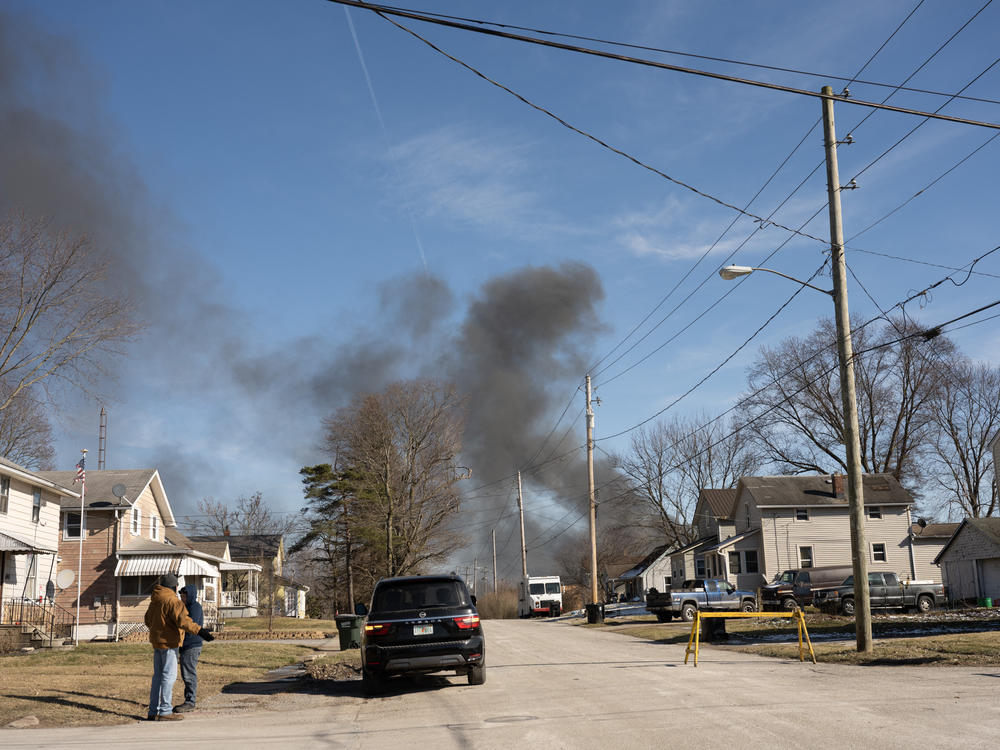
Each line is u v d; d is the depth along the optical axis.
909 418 58.66
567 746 8.64
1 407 34.78
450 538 61.69
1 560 31.02
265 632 38.84
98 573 39.50
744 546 53.38
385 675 14.88
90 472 43.22
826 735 8.52
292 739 10.02
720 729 9.16
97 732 10.75
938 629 24.08
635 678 15.27
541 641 28.95
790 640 23.56
